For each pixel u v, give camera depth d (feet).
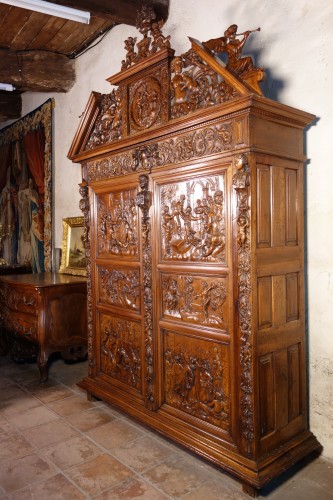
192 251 8.03
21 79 14.78
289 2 8.49
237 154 7.00
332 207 7.96
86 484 7.34
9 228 20.75
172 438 8.30
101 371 10.94
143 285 9.15
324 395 8.23
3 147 21.31
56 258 16.98
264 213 7.10
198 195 7.86
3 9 11.91
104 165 10.29
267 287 7.24
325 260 8.13
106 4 10.44
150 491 7.14
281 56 8.64
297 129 7.75
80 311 13.57
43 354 12.55
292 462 7.35
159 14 11.39
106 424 9.61
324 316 8.20
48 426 9.52
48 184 17.03
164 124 8.14
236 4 9.57
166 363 8.82
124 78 9.41
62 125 16.43
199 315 7.98
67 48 14.97
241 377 7.13
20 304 13.52
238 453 7.25
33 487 7.25
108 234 10.38
